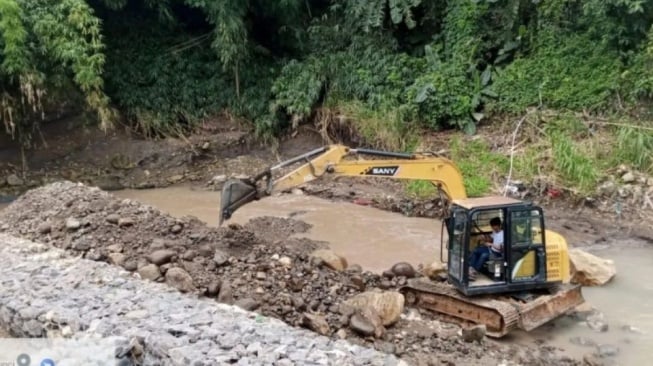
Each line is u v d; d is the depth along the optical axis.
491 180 12.54
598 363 6.09
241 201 7.88
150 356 5.01
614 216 11.05
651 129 12.26
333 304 7.08
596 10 13.01
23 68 13.92
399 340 6.53
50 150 15.61
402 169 8.00
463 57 15.32
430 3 16.38
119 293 6.21
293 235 10.62
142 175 15.55
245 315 5.89
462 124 14.76
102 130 16.06
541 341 6.66
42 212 9.32
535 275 7.02
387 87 15.89
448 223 7.44
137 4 17.31
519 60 14.81
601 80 13.45
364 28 16.28
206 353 4.84
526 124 13.80
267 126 16.95
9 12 13.53
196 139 16.62
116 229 8.45
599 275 8.20
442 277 8.02
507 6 15.02
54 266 7.07
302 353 4.95
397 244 10.13
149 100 16.83
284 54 18.25
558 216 11.22
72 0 14.36
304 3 17.78
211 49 17.72
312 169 7.88
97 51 15.01
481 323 6.80
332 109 16.31
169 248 7.82
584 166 11.88
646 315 7.28
